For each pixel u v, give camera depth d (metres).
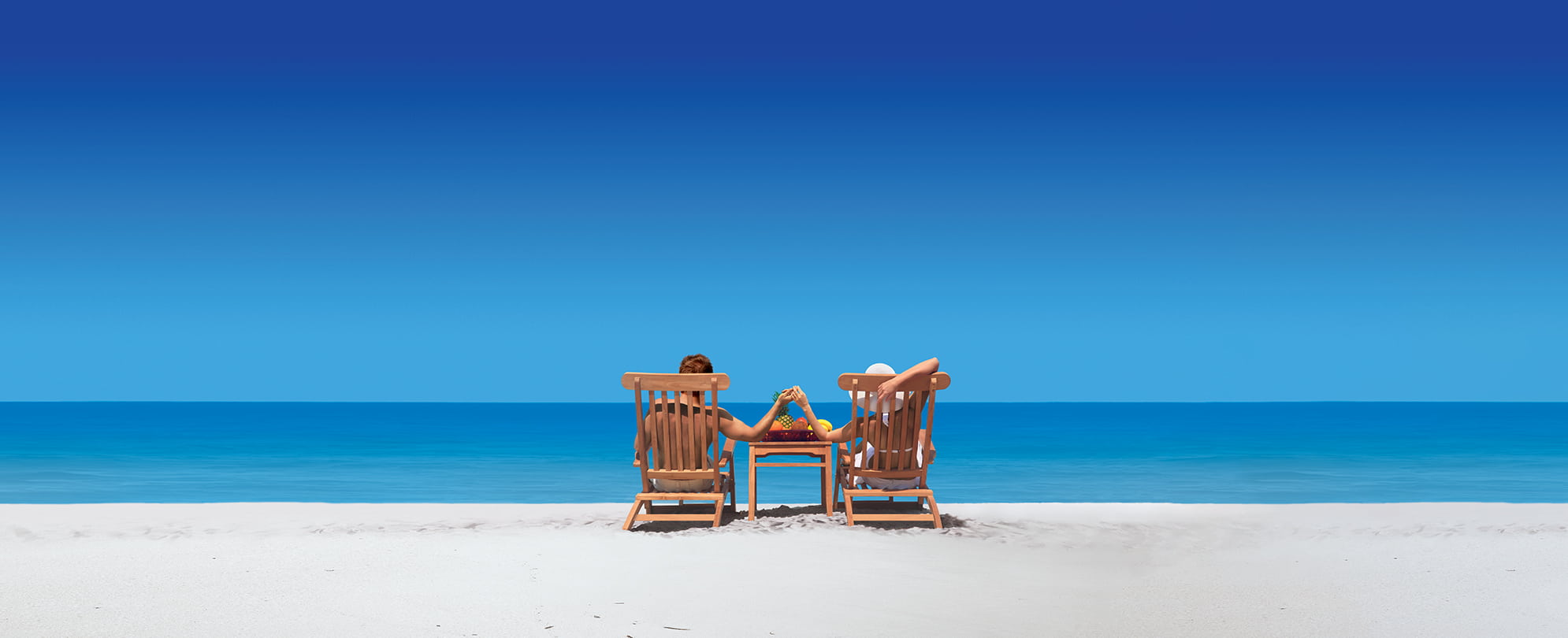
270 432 35.91
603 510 7.70
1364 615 4.04
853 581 4.67
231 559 5.13
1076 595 4.45
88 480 16.02
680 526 6.36
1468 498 13.92
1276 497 14.01
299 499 13.77
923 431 6.36
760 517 6.61
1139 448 26.25
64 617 3.93
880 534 6.00
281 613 3.99
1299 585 4.67
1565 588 4.55
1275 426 45.44
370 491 14.82
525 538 5.86
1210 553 5.68
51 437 31.20
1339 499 13.64
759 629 3.78
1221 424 49.38
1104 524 6.85
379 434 34.56
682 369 6.52
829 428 6.61
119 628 3.76
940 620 3.95
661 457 6.30
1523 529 6.45
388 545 5.58
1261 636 3.73
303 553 5.32
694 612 4.02
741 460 18.62
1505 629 3.81
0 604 4.14
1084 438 32.50
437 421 52.62
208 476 17.09
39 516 7.38
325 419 57.19
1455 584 4.66
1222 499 13.78
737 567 4.95
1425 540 6.06
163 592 4.36
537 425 47.09
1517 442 28.91
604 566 4.97
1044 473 18.03
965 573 4.93
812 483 14.28
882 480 6.41
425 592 4.37
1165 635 3.75
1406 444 27.75
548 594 4.34
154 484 15.62
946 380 6.18
